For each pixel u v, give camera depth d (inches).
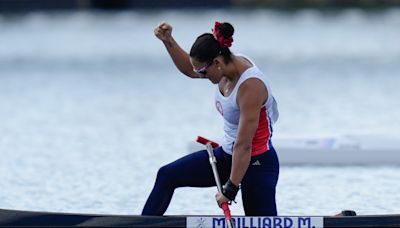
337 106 2733.8
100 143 2081.7
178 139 2121.1
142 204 1445.6
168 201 1014.4
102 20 7844.5
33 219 992.2
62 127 2374.5
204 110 2674.7
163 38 1058.7
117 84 3614.7
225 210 962.7
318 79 3668.8
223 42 946.7
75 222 989.2
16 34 6668.3
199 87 3378.4
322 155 1771.7
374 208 1395.2
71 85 3614.7
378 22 6934.1
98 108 2812.5
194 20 7411.4
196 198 1467.8
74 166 1786.4
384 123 2330.2
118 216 991.0
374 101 2844.5
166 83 3582.7
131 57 4881.9
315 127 2271.2
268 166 992.2
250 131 947.3
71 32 6732.3
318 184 1579.7
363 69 4030.5
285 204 1427.2
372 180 1609.3
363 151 1770.4
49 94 3287.4
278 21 7377.0
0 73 4207.7
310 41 5610.2
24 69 4377.5
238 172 956.6
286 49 5142.7
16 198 1493.6
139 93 3245.6
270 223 985.5
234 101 956.6
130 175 1685.5
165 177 1012.5
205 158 1012.5
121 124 2412.6
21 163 1827.0
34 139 2161.7
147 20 7628.0
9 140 2154.3
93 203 1454.2
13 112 2748.5
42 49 5487.2
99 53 5157.5
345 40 5585.6
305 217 985.5
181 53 1061.8
